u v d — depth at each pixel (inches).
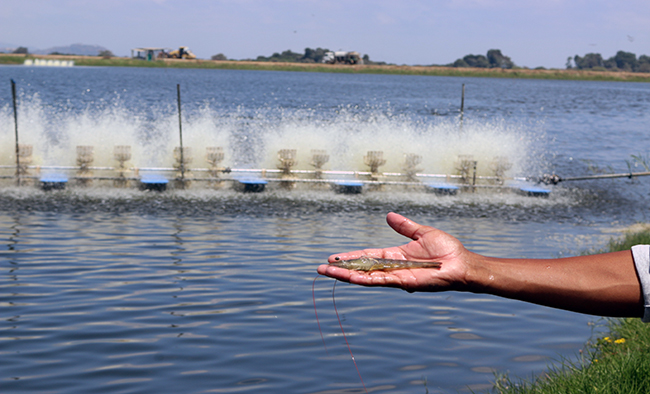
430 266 79.4
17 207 584.4
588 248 499.5
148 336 289.3
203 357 267.1
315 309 330.3
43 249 440.8
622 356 236.8
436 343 287.3
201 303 336.2
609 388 205.3
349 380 246.8
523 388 230.2
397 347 281.7
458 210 654.5
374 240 504.1
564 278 77.5
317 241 493.4
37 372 249.8
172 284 368.2
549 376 239.1
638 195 789.2
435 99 3144.7
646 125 2034.9
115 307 327.0
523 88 5403.5
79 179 727.7
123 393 233.3
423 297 354.0
